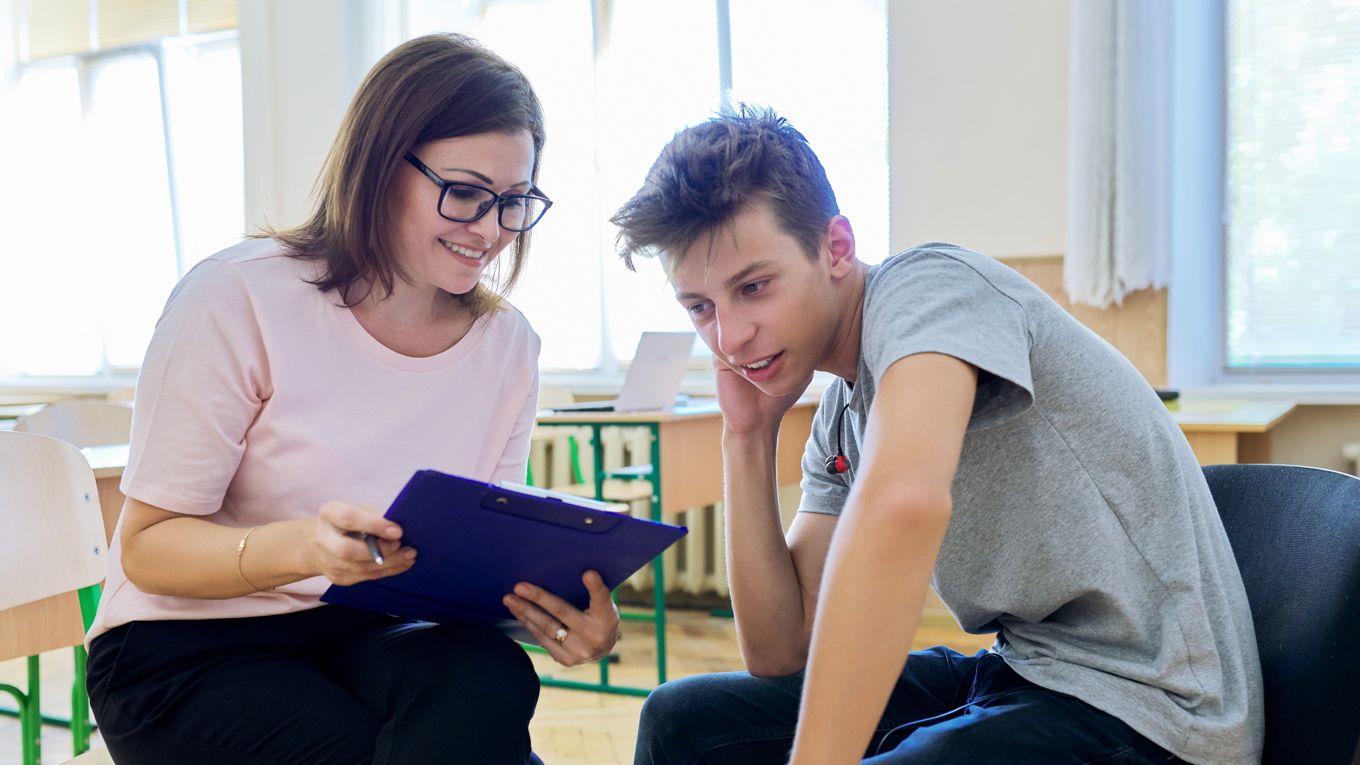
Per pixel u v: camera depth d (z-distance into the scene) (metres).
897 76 4.03
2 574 1.66
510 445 1.49
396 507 1.00
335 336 1.29
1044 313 1.07
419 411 1.34
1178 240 3.73
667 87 4.66
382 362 1.32
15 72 6.17
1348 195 3.82
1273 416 3.02
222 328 1.23
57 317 6.20
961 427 0.91
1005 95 3.88
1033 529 1.07
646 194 1.06
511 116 1.25
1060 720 1.03
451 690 1.13
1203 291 3.93
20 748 2.78
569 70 4.84
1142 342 3.68
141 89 5.82
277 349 1.25
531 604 1.22
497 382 1.42
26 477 1.70
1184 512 1.07
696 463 3.53
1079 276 3.69
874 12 4.34
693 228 1.03
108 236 6.00
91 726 2.95
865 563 0.87
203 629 1.23
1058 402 1.06
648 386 3.54
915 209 4.03
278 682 1.17
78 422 2.70
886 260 1.11
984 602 1.12
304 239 1.33
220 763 1.15
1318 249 3.87
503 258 1.43
